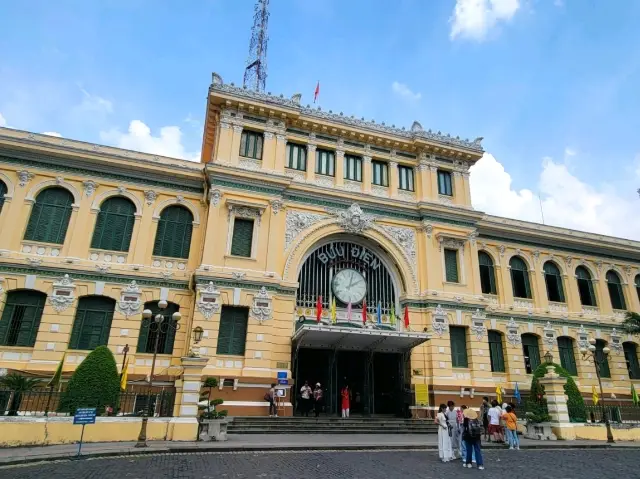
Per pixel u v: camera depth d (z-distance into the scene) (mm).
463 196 31734
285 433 20500
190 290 24984
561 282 35188
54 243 23938
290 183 27094
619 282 37531
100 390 17875
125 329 23531
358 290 27984
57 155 24875
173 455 14211
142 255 25016
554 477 12188
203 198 26828
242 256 25281
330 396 25031
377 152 30750
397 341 25062
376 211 29328
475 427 13656
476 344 28359
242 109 27766
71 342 22844
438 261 29344
